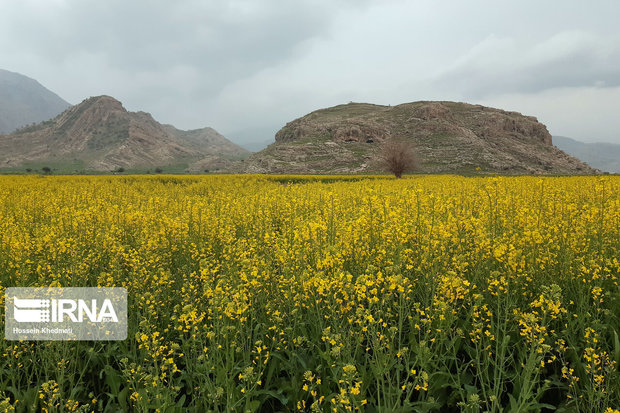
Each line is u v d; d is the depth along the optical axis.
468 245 6.21
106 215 10.84
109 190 22.47
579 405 3.84
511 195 9.65
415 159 64.81
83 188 22.75
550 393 4.33
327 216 8.65
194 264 7.21
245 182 33.72
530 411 3.77
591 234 6.59
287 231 7.94
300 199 12.80
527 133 197.25
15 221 12.34
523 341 4.34
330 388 4.10
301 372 4.36
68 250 6.98
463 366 4.54
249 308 4.79
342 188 19.55
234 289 4.55
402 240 5.87
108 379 4.29
